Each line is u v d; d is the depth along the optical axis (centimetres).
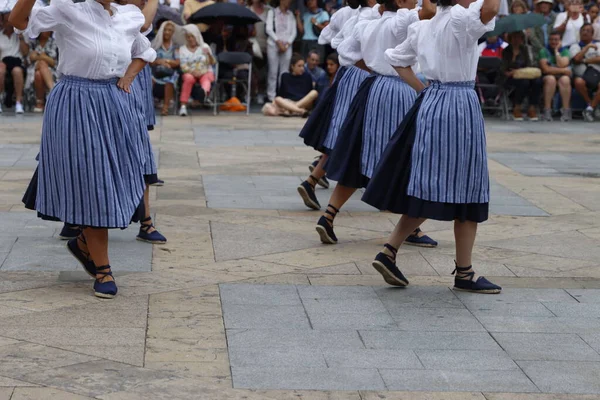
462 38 541
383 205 574
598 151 1255
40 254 648
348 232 747
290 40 1733
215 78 1642
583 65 1647
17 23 534
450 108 550
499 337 502
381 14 704
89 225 541
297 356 464
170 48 1623
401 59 586
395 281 586
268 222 773
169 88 1605
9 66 1564
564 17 1661
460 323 524
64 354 457
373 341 490
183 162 1077
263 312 534
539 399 420
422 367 455
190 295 564
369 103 690
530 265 657
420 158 556
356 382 434
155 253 662
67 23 529
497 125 1566
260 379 434
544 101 1652
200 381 429
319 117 789
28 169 984
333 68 1416
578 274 636
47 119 543
